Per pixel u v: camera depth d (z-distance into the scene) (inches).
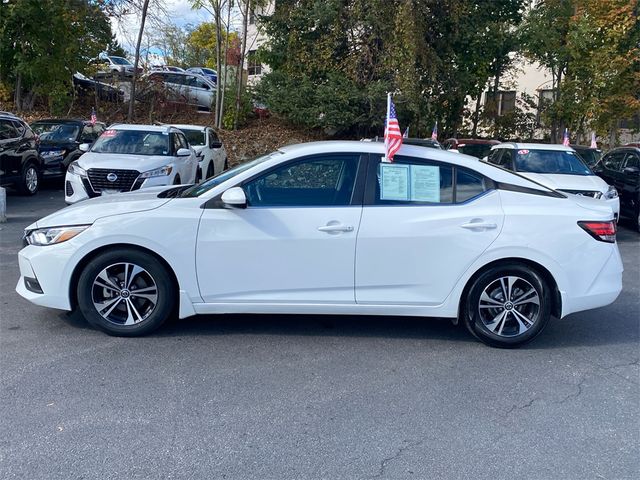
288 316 242.2
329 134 877.2
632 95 800.9
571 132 891.4
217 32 890.1
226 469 137.0
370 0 781.3
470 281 211.9
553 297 214.5
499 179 215.5
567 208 213.8
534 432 157.8
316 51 834.8
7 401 165.3
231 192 201.5
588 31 786.2
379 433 154.6
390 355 206.5
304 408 166.6
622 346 223.1
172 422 156.9
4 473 133.0
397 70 783.7
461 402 173.3
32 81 850.1
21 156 550.6
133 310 211.5
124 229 203.9
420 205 210.2
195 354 201.2
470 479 136.0
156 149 492.7
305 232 205.8
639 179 489.1
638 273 348.5
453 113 893.2
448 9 788.6
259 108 970.1
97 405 164.6
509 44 861.2
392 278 209.0
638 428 161.5
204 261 206.5
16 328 219.5
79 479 131.6
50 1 766.5
